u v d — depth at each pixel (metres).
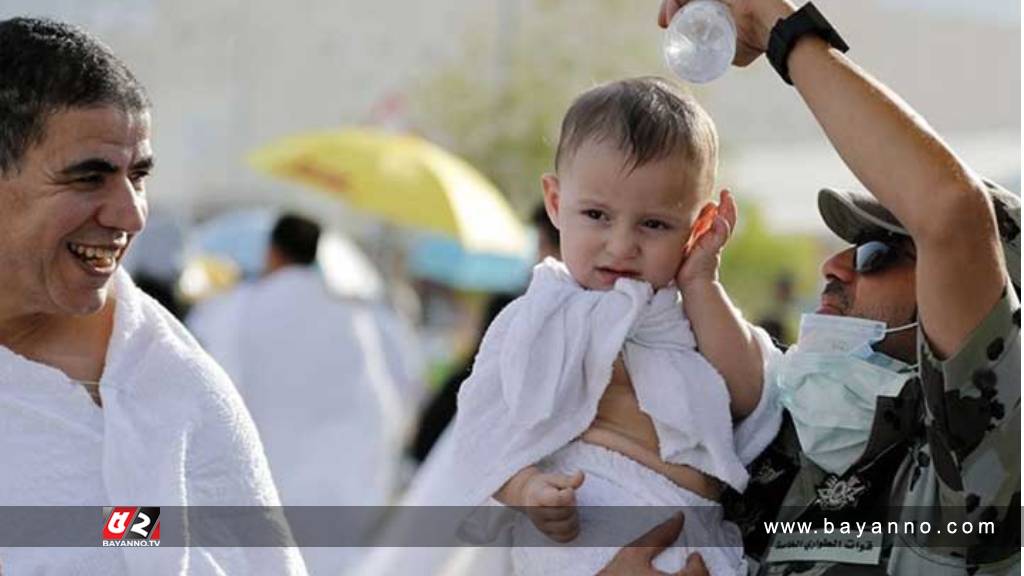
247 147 38.44
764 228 32.41
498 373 5.91
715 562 5.91
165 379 6.00
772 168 35.72
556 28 37.16
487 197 20.30
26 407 5.79
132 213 5.70
